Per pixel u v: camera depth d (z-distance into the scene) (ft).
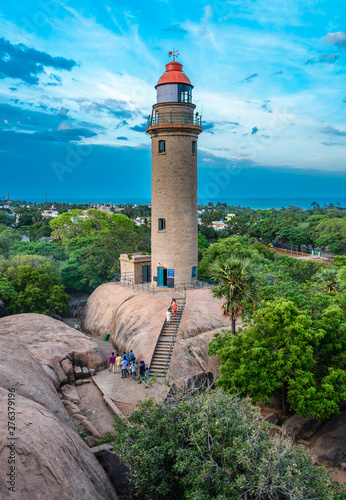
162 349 94.43
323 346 70.23
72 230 262.88
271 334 71.67
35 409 41.37
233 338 72.90
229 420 44.21
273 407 82.02
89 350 95.71
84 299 178.40
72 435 44.47
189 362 89.61
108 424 69.26
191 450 43.37
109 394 81.61
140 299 120.06
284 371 64.80
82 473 38.63
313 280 128.26
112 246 198.29
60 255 208.13
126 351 103.76
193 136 128.98
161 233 131.23
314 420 72.54
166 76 124.47
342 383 64.18
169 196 128.16
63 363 86.79
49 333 100.32
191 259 133.28
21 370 56.59
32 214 493.36
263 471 37.99
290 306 70.95
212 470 41.11
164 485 43.06
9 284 136.77
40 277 140.67
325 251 339.16
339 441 64.80
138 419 51.08
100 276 190.19
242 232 447.42
